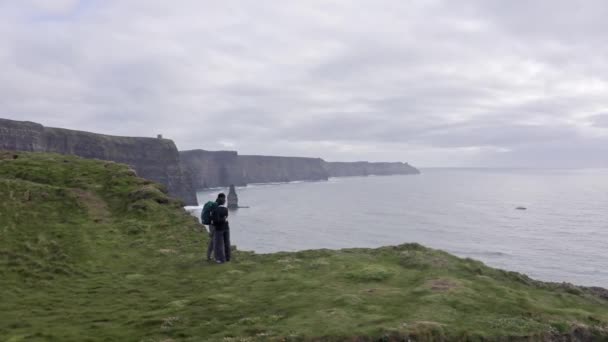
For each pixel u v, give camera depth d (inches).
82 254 863.1
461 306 542.9
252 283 674.2
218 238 827.4
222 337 457.7
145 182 1521.9
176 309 561.3
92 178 1544.0
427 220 6875.0
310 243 4606.3
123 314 553.6
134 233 1043.3
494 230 5802.2
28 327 509.7
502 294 602.9
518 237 5236.2
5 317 543.8
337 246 4448.8
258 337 448.5
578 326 518.6
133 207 1236.5
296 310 533.0
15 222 1010.7
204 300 590.6
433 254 804.0
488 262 3843.5
